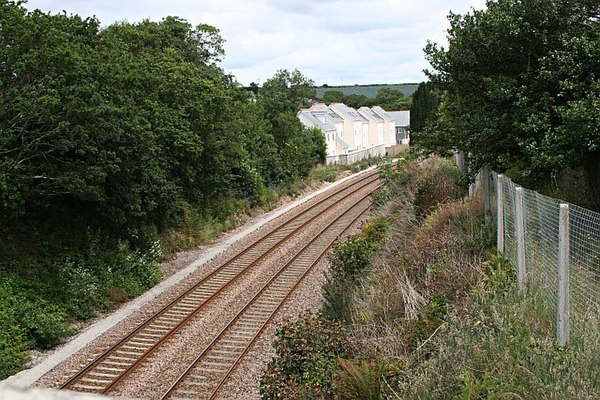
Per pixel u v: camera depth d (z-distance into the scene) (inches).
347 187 1838.1
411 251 584.1
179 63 1159.0
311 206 1462.8
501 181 475.5
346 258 669.9
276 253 962.7
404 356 370.3
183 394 466.9
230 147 1227.2
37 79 686.5
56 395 87.0
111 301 727.7
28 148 672.4
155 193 932.0
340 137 3344.0
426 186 842.8
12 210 688.4
